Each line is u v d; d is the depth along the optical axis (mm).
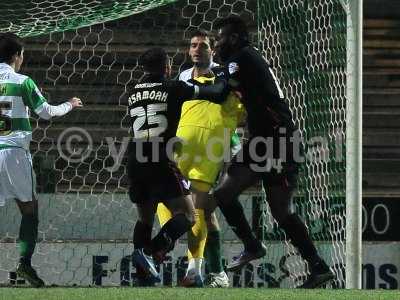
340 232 23797
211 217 21578
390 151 30094
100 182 29094
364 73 30859
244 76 19516
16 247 26000
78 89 30062
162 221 21812
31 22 27203
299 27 26500
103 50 30406
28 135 20500
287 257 25453
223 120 21562
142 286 20406
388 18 31406
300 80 26109
